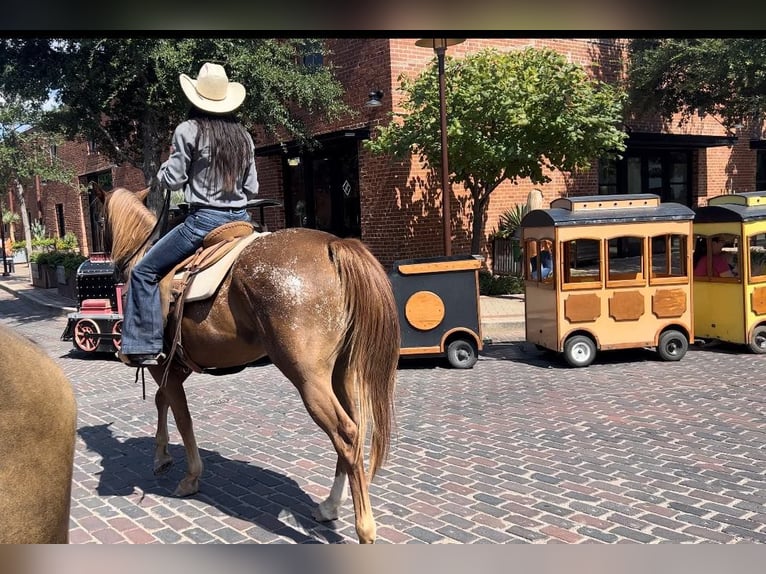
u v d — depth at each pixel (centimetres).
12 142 1848
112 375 891
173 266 412
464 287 857
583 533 381
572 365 855
